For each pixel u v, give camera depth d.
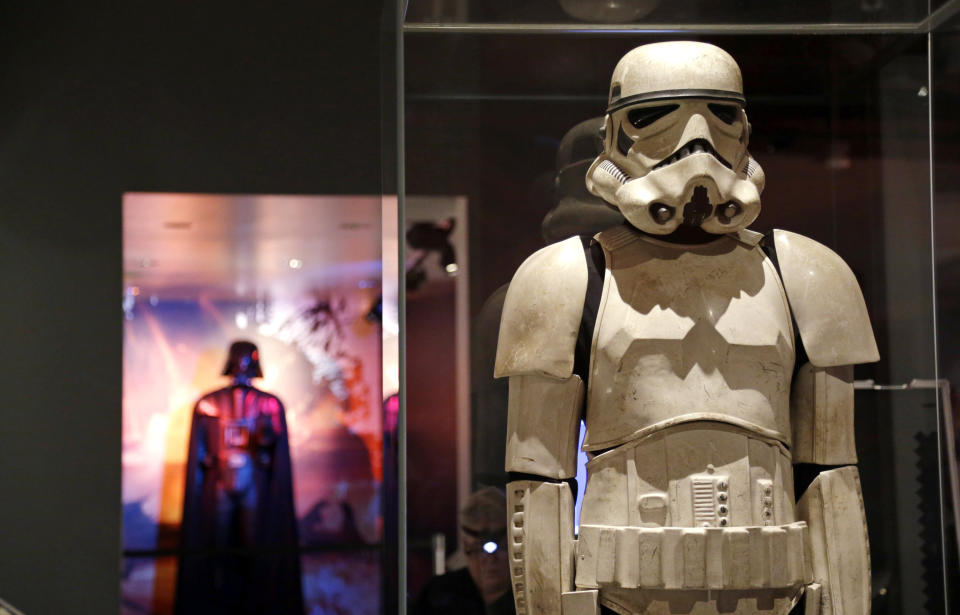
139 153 2.99
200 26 3.02
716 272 2.02
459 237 2.38
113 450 3.00
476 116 2.40
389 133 2.54
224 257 3.11
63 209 2.98
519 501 2.03
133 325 3.06
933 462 2.55
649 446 1.94
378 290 3.15
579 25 2.41
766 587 1.92
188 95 3.01
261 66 3.03
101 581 2.98
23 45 2.98
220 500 3.11
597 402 1.99
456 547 2.34
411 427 2.35
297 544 3.14
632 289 2.01
